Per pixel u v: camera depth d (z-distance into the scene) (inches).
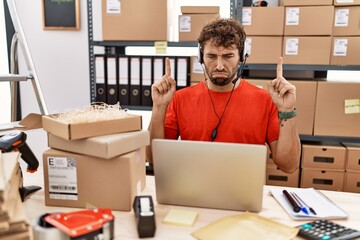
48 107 109.1
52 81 107.7
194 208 42.1
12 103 88.3
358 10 75.9
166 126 61.6
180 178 41.1
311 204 43.6
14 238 29.6
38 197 45.5
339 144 84.4
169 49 94.5
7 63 107.9
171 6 90.1
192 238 34.8
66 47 105.3
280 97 54.5
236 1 80.4
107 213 33.0
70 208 42.2
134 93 87.5
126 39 84.7
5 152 42.1
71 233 28.9
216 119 59.5
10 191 32.7
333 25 77.9
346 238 34.3
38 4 103.7
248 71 93.3
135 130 44.1
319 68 79.5
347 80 84.5
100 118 41.9
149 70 85.7
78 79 106.6
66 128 38.8
